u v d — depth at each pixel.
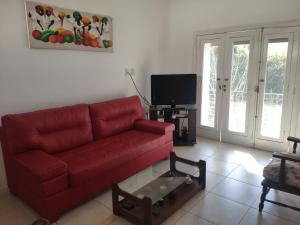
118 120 3.28
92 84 3.39
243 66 3.78
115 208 2.15
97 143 2.89
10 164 2.38
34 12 2.65
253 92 3.73
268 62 3.54
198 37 4.20
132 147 2.72
